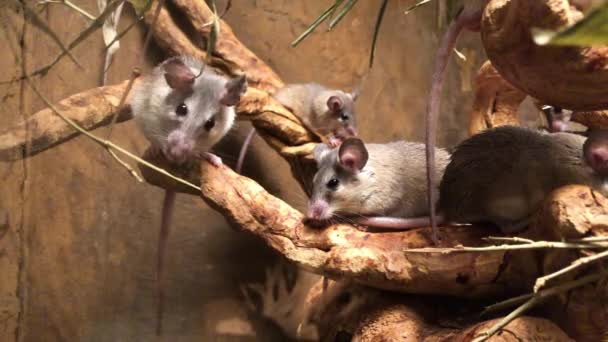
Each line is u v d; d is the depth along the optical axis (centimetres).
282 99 69
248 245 64
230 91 57
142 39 64
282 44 71
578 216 45
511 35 43
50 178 57
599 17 19
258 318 63
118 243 61
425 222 56
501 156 51
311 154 65
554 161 50
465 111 73
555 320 48
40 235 57
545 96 46
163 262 62
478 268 49
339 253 51
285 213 53
